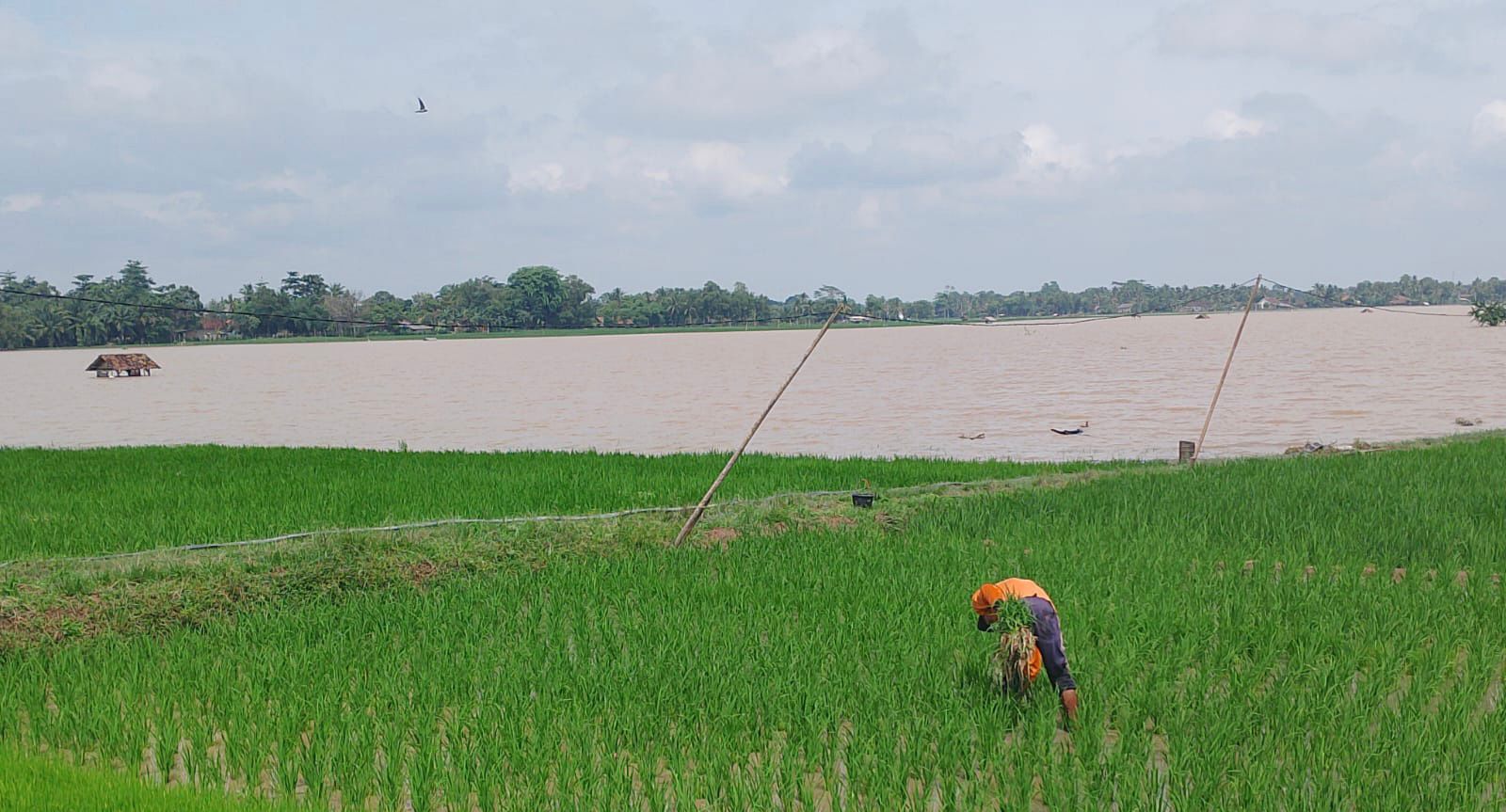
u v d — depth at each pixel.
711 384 68.00
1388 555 13.18
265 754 7.64
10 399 63.97
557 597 11.52
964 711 8.04
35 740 8.06
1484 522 15.10
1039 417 42.00
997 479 20.42
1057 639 8.19
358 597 11.88
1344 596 10.95
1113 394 52.03
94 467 24.17
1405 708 7.86
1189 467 21.92
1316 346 104.44
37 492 19.73
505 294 158.50
